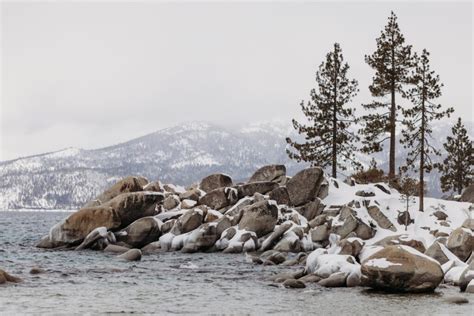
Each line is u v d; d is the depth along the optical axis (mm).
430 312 18859
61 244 43062
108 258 36031
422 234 44844
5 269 28875
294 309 19391
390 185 55219
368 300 21250
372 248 28141
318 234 43562
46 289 22469
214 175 54281
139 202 44594
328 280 24906
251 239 42312
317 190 50375
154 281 26172
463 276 23922
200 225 44688
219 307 19641
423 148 50594
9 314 17469
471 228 39250
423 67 51375
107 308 18922
